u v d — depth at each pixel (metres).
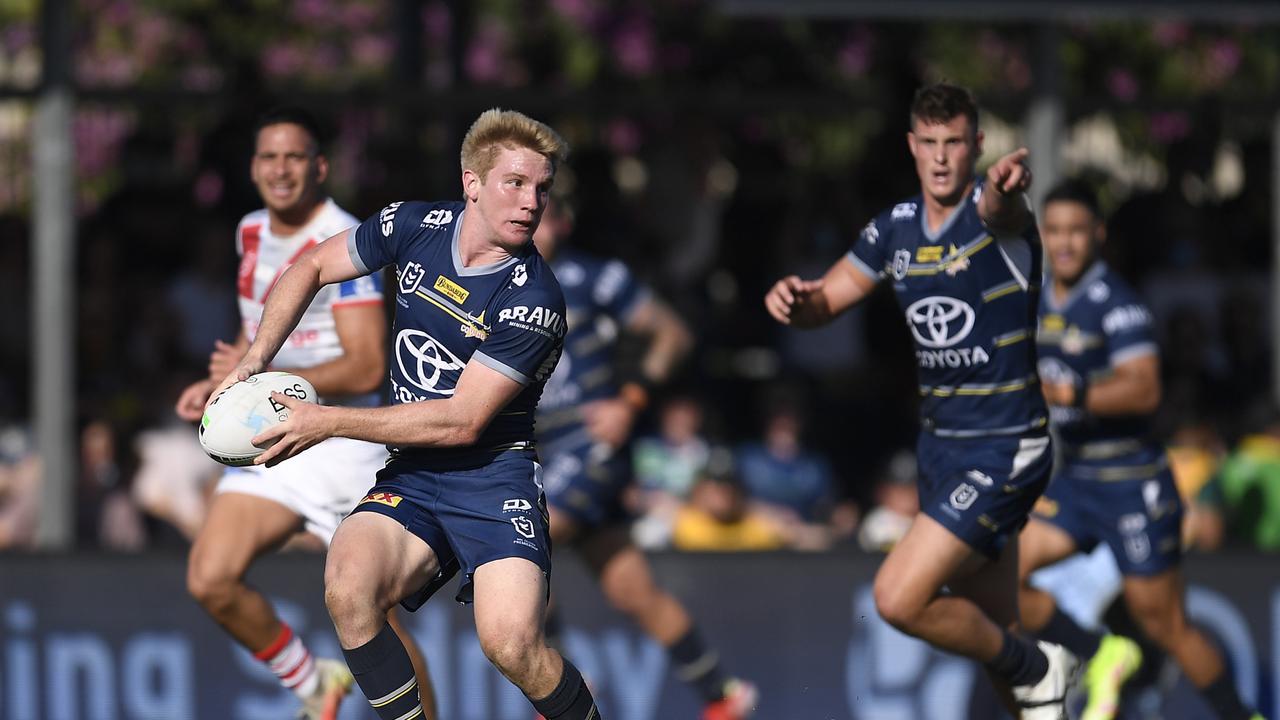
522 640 15.71
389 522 16.14
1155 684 26.02
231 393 15.58
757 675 27.12
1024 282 18.50
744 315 35.44
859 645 27.14
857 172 35.81
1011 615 20.19
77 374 32.31
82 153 35.59
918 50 38.78
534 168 15.39
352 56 40.44
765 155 36.44
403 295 16.09
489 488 16.27
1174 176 36.44
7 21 37.62
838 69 38.56
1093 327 22.95
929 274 18.61
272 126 18.94
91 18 39.25
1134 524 23.28
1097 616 26.22
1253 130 35.94
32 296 34.16
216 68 39.72
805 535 31.44
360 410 15.28
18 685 26.39
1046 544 23.81
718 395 34.66
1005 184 17.25
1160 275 35.34
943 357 18.91
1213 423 32.50
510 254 15.77
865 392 34.78
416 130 31.48
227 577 19.16
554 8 39.50
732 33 38.66
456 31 34.19
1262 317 35.38
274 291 16.53
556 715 16.12
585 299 25.97
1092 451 23.50
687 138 36.16
